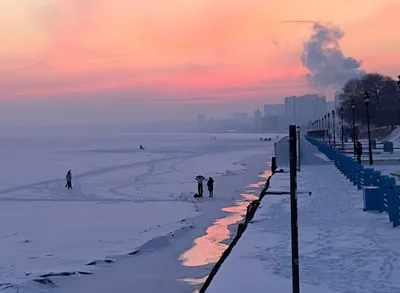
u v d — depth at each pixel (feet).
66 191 114.42
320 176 102.22
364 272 31.48
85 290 39.37
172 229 64.49
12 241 57.72
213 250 53.47
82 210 83.76
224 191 110.73
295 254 23.63
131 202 93.81
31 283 39.40
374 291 27.45
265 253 38.11
